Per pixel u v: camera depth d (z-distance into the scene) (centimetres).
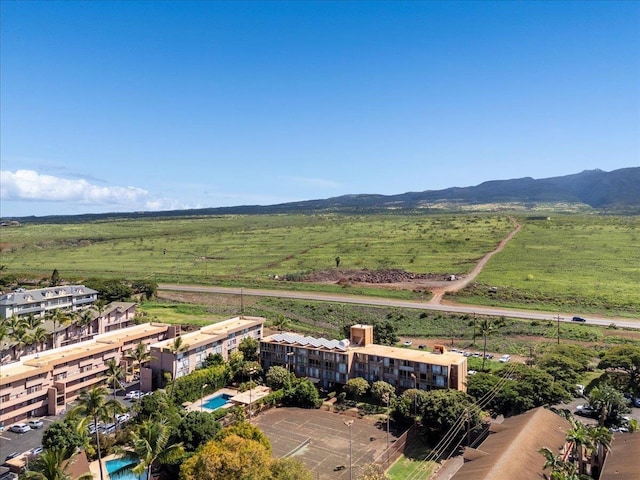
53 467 6319
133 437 7738
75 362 13200
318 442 10556
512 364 14462
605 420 10825
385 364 13125
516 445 8256
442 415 10225
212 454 7281
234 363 14400
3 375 11506
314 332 19050
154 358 13650
